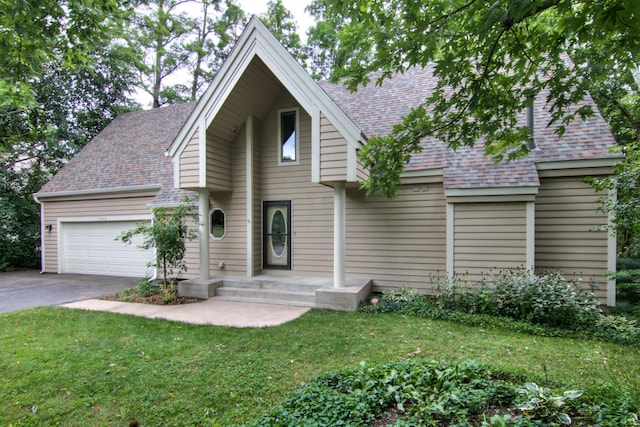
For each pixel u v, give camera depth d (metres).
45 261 13.09
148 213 11.47
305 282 8.08
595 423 2.47
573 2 2.58
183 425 2.91
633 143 5.12
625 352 4.50
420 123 4.07
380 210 8.22
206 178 8.09
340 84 11.76
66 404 3.27
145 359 4.29
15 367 4.05
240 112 8.66
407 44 3.31
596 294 6.74
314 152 6.96
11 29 4.33
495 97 3.67
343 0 3.35
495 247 6.91
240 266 9.20
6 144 8.05
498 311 6.02
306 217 8.98
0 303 7.80
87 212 12.46
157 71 20.31
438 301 6.75
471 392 2.89
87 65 5.58
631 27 2.30
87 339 5.06
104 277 11.69
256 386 3.55
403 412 2.77
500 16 2.66
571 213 6.91
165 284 8.09
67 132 15.39
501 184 6.73
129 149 13.88
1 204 13.30
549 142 7.25
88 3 4.77
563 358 4.25
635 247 5.44
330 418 2.69
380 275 8.20
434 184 7.77
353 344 4.75
